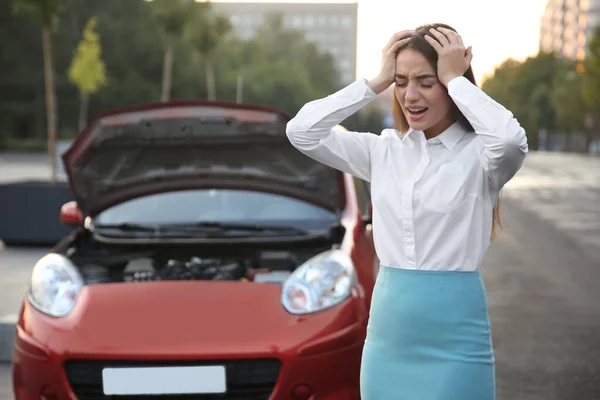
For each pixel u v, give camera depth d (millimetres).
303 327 3266
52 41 61562
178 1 28391
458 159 1998
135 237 4191
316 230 4227
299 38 131625
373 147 2135
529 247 9625
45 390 3281
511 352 4977
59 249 3969
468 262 2004
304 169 4191
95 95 63406
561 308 6227
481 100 1917
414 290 2012
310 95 97375
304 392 3223
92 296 3447
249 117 3918
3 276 7191
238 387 3242
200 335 3227
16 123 66062
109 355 3189
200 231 4188
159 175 4328
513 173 1964
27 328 3383
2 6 60000
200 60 69000
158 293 3441
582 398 4113
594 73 54344
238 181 4379
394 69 2074
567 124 70500
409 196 2000
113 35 64438
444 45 1956
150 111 3959
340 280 3438
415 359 2018
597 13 164375
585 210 14172
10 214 9227
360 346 3332
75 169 4105
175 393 3188
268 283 3520
